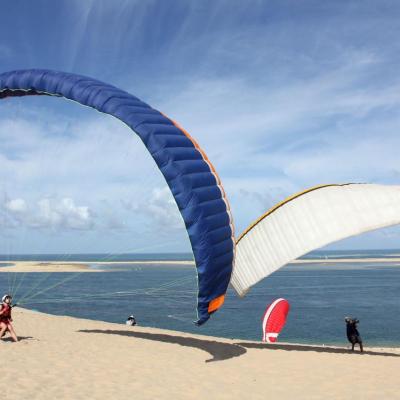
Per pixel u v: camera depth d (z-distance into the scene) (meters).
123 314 38.44
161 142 11.05
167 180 10.91
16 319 16.92
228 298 52.03
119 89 12.52
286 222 14.08
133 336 14.47
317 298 51.03
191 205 10.78
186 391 8.60
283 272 104.44
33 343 12.04
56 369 9.56
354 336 14.10
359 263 151.12
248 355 12.38
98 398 7.87
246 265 14.62
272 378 9.81
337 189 13.98
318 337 28.25
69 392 8.09
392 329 30.92
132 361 10.82
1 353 10.55
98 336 14.05
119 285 69.50
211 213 11.05
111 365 10.29
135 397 8.05
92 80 12.57
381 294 55.16
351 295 54.16
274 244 14.20
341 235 13.52
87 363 10.30
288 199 14.14
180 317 36.78
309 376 10.09
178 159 11.08
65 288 64.25
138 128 11.12
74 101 12.01
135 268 120.31
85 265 132.50
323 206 13.85
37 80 12.70
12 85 13.25
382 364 11.69
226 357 11.93
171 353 12.01
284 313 17.30
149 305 45.19
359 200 13.71
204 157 12.04
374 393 8.77
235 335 29.06
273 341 16.95
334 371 10.64
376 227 13.35
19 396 7.62
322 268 121.56
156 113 12.09
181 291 62.78
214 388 8.89
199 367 10.59
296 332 29.97
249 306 44.44
